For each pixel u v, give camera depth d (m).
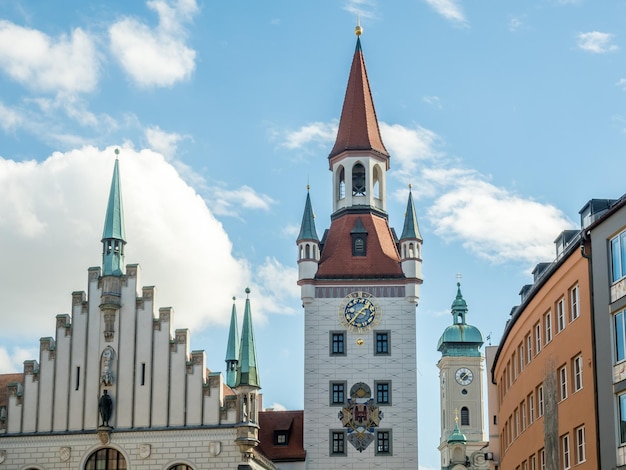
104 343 78.81
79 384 78.38
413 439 98.12
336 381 99.81
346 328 101.12
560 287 55.22
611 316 48.03
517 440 67.62
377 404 99.06
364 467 97.56
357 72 113.81
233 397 76.69
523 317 64.00
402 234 103.38
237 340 110.81
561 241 58.78
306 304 101.81
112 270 79.62
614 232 48.06
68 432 77.44
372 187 108.81
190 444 76.19
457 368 192.88
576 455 52.25
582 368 51.31
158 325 78.56
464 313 196.88
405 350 100.44
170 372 77.56
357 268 102.94
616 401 47.25
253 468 76.62
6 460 77.62
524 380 64.75
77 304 79.81
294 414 102.00
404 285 101.88
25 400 78.62
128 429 76.94
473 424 190.75
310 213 104.62
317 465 97.81
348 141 109.31
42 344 79.50
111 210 81.38
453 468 179.00
